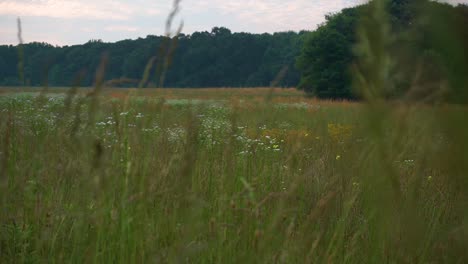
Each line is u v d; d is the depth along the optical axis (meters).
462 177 0.88
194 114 2.15
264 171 3.67
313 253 2.29
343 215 2.52
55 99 11.05
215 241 2.29
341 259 2.40
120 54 74.25
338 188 2.96
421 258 1.67
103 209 2.09
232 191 2.91
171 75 98.06
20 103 6.57
